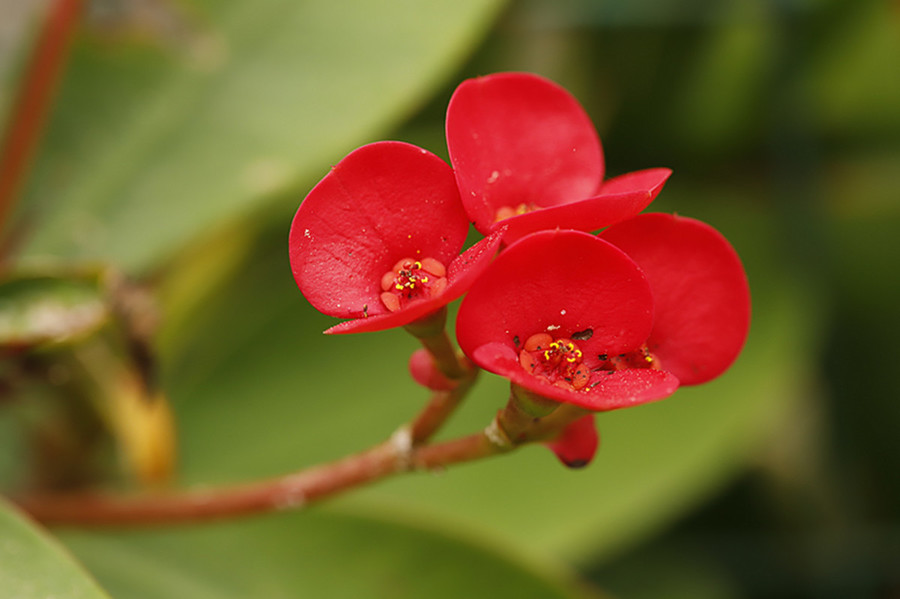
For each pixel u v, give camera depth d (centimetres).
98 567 21
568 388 16
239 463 24
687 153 29
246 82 22
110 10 22
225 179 22
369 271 16
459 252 16
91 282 20
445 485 24
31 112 21
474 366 17
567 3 28
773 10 27
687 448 24
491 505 23
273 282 26
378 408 24
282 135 22
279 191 22
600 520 23
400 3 22
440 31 22
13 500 20
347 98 22
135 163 22
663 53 28
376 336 26
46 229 22
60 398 21
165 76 23
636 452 24
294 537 21
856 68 28
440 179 16
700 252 17
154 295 23
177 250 22
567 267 16
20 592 17
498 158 17
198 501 19
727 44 28
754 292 26
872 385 28
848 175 28
